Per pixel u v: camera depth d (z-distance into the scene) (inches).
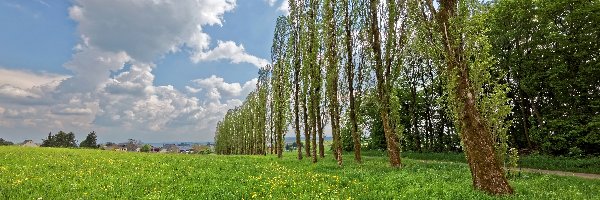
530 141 1617.9
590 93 1385.3
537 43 1482.5
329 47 1267.2
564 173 1059.3
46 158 1119.0
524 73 1535.4
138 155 1444.4
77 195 534.6
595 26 1317.7
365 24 1181.1
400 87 2169.0
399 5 1126.4
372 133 2393.0
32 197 513.7
